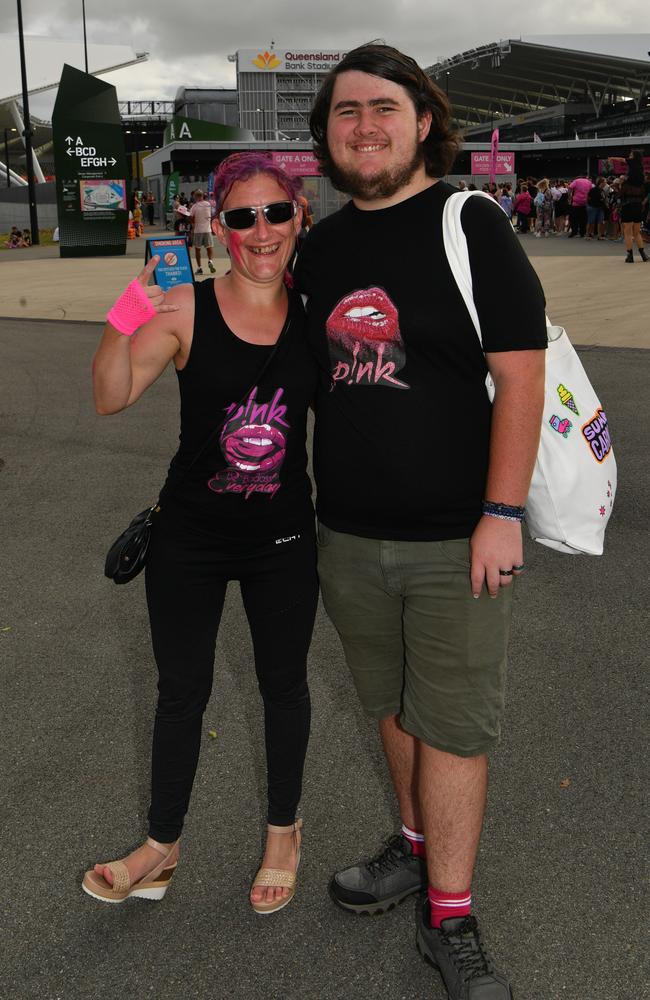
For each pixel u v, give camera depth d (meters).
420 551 1.89
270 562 2.07
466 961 1.89
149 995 1.92
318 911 2.17
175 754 2.14
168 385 8.44
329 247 1.90
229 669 3.30
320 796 2.58
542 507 1.92
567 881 2.21
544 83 93.81
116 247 27.41
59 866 2.31
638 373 7.98
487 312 1.72
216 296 1.94
